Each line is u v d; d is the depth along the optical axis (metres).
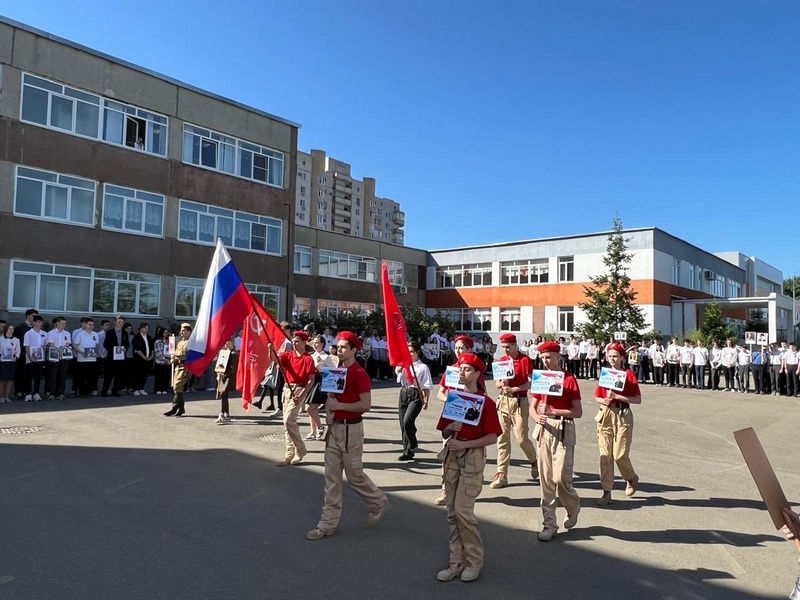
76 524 5.41
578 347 26.19
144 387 15.59
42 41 18.91
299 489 6.82
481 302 39.62
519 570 4.66
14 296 18.16
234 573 4.43
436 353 25.19
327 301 34.44
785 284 79.50
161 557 4.70
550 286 36.28
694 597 4.24
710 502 6.71
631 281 32.69
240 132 25.09
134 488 6.65
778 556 5.05
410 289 41.09
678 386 22.58
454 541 4.54
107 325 15.55
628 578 4.55
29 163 18.52
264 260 25.89
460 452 4.51
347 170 113.75
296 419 8.01
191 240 23.11
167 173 22.34
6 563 4.51
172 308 22.30
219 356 11.19
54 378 13.97
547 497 5.46
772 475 2.84
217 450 8.78
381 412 13.67
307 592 4.14
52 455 8.10
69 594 4.01
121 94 21.00
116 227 20.77
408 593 4.18
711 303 33.31
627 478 6.78
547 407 5.59
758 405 16.69
